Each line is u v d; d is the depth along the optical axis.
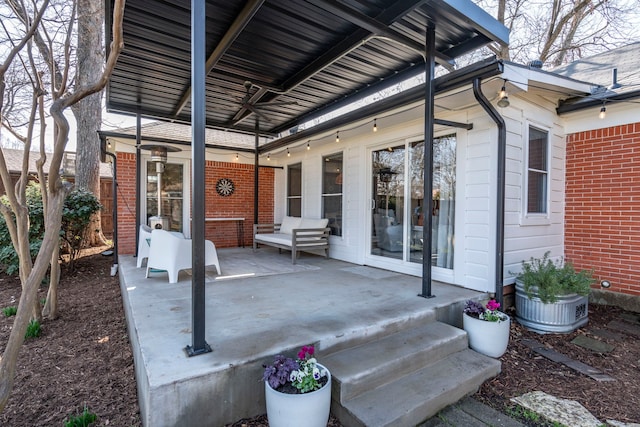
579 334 3.61
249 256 6.70
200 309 2.20
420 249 4.88
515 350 3.26
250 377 2.11
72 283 5.66
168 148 5.88
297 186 8.03
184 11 3.07
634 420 2.25
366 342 2.74
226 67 4.31
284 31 3.48
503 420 2.24
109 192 10.71
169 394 1.83
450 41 3.66
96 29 6.20
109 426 2.05
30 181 6.96
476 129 4.12
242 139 9.09
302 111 6.16
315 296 3.67
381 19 3.07
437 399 2.29
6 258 5.55
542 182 4.70
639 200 4.25
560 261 4.96
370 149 5.82
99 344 3.29
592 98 4.39
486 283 3.97
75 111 8.20
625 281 4.38
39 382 2.59
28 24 2.59
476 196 4.11
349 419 2.11
